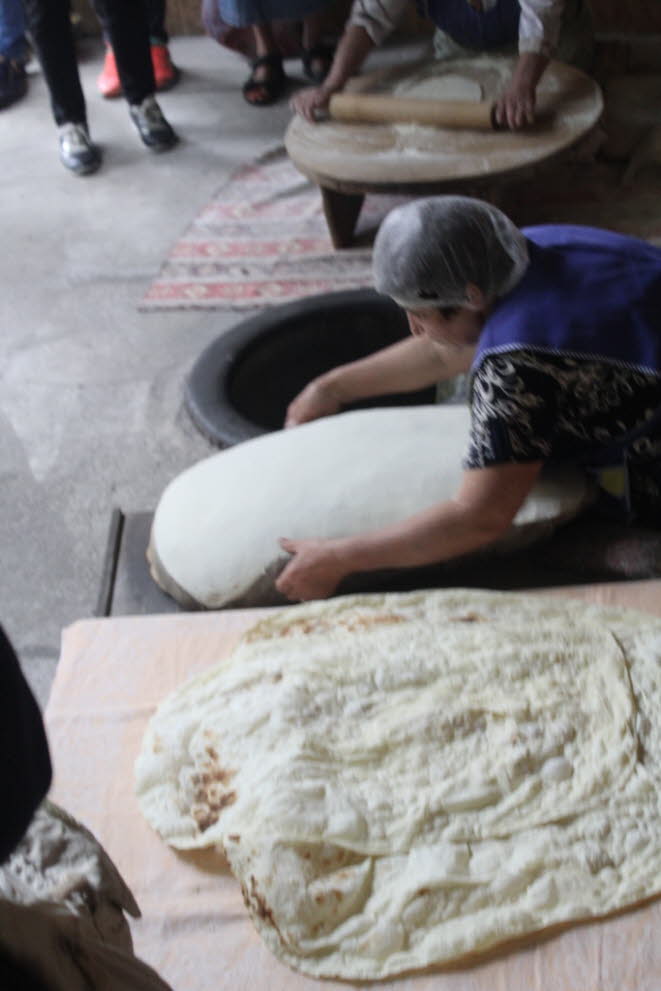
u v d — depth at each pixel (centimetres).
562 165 308
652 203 288
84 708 134
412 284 129
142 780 121
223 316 265
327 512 157
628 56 329
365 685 124
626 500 157
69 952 67
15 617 189
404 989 102
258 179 327
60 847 83
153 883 113
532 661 126
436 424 171
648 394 134
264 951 106
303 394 192
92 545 203
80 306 278
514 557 159
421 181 241
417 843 109
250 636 137
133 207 322
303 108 275
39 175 348
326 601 141
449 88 273
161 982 76
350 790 113
